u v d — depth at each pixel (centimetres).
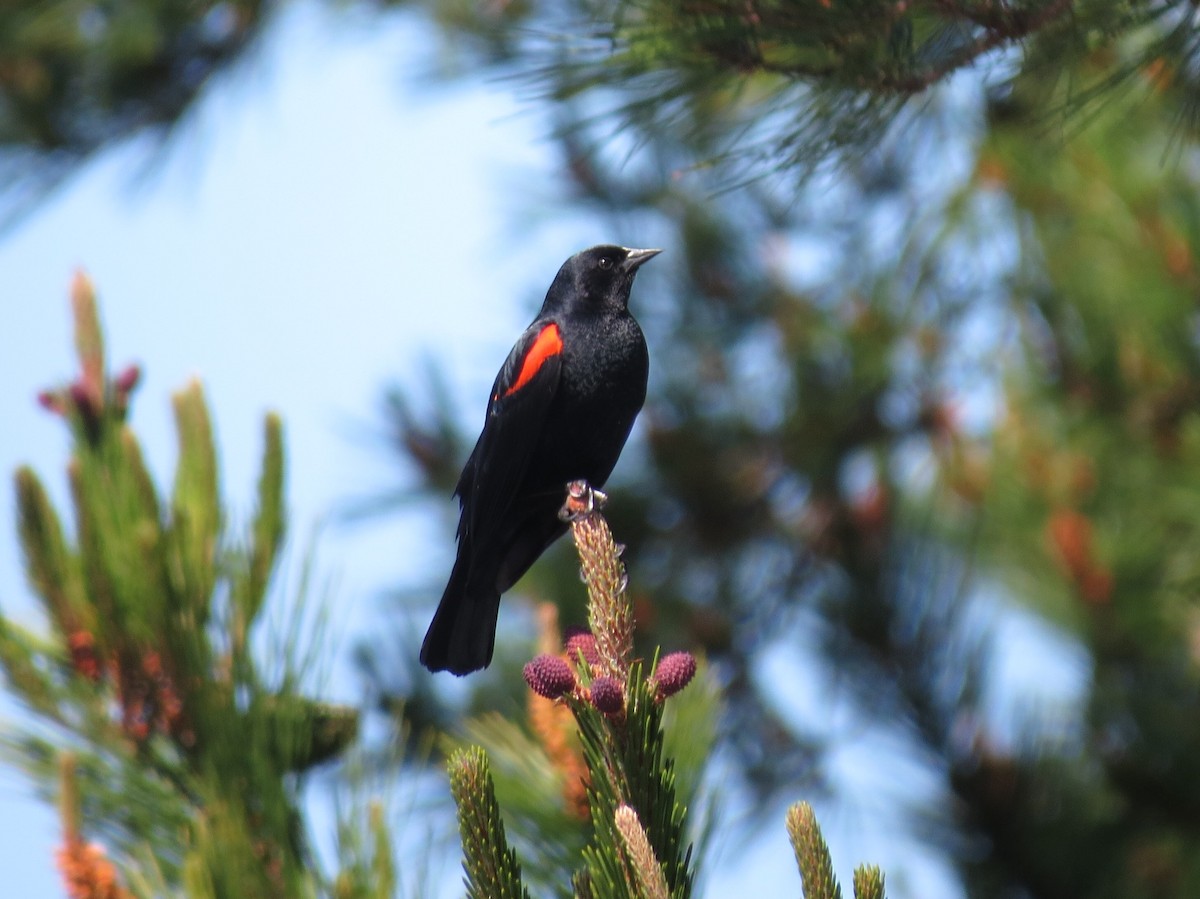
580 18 680
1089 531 1084
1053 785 1051
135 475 621
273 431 640
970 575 1124
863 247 1375
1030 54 591
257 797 601
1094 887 1032
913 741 1084
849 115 620
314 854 593
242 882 566
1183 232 1019
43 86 1345
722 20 589
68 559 617
